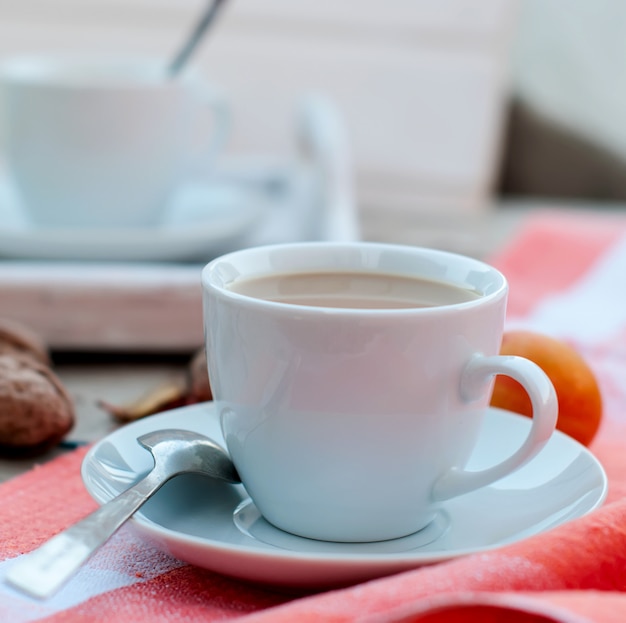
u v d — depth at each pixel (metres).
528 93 1.59
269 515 0.54
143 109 0.81
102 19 1.41
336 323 0.51
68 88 0.80
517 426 0.59
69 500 0.58
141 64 0.91
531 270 0.93
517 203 1.51
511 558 0.49
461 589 0.47
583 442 0.62
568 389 0.61
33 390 0.62
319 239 0.86
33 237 0.78
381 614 0.45
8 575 0.47
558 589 0.49
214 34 1.43
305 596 0.51
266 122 1.46
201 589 0.52
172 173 0.85
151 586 0.52
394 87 1.46
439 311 0.51
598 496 0.53
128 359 0.76
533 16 1.55
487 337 0.53
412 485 0.53
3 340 0.67
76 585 0.52
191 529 0.54
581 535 0.50
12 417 0.62
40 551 0.48
